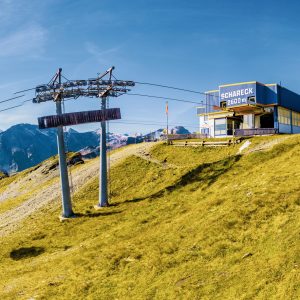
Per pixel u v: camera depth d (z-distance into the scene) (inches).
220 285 764.6
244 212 1043.3
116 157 2586.1
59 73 1854.1
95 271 1041.5
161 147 2506.2
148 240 1141.1
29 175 3939.5
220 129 3095.5
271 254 805.2
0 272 1290.6
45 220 1865.2
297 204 990.4
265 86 2974.9
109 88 1865.2
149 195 1764.3
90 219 1691.7
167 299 782.5
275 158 1608.0
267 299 673.6
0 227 2016.5
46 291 983.6
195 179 1724.9
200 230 1051.3
